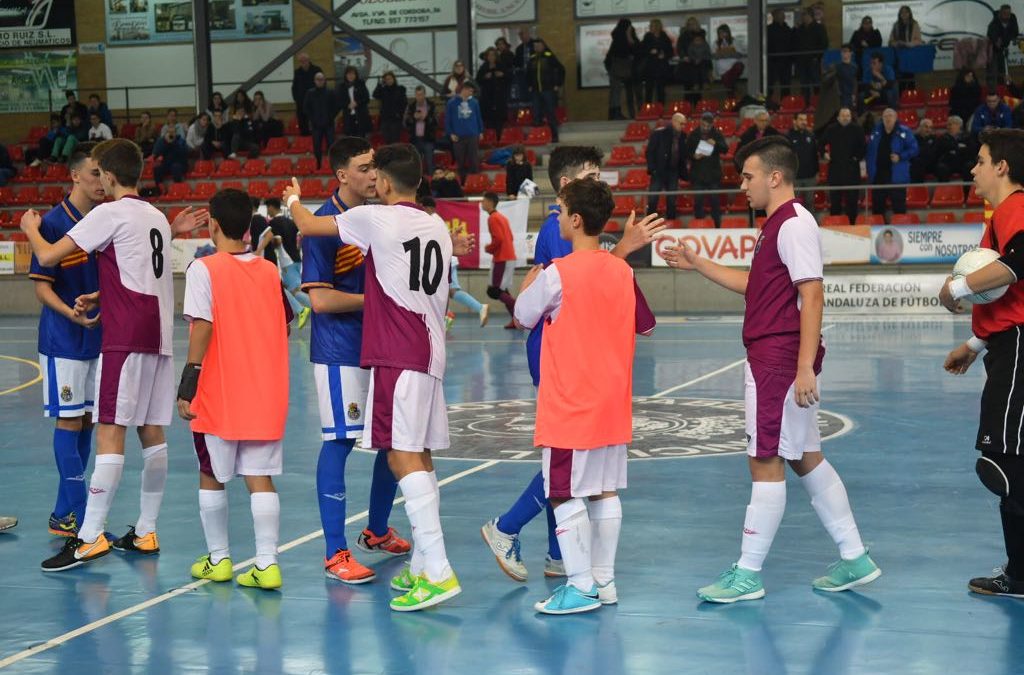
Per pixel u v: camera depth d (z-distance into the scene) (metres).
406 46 28.94
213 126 26.02
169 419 5.84
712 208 19.95
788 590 4.98
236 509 6.71
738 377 12.14
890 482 7.06
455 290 17.20
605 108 28.27
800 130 19.20
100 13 29.89
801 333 4.61
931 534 5.85
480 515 6.42
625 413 4.72
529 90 24.97
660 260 20.48
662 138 20.20
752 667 4.04
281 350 5.28
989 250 4.71
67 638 4.50
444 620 4.66
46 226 6.04
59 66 30.00
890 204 18.97
